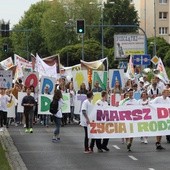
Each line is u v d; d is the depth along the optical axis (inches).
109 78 1942.7
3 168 822.5
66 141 1307.8
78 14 6496.1
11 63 2527.1
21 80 1918.1
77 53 5900.6
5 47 4936.0
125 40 3496.6
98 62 2225.6
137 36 3496.6
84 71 1934.1
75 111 1797.5
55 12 6540.4
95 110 1115.3
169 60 4788.4
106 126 1118.4
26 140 1331.2
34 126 1732.3
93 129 1104.8
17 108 1729.8
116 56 3506.4
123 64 2876.5
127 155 1056.2
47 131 1568.7
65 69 2329.0
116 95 1603.1
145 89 1549.0
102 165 925.2
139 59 2694.4
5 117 1594.5
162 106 1168.2
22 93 1723.7
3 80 1395.2
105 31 6368.1
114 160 987.3
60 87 1772.9
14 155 1059.9
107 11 6461.6
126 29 6437.0
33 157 1032.2
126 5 6476.4
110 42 6456.7
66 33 6565.0
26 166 917.2
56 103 1290.6
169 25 6978.4
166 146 1200.8
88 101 1111.0
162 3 6973.4
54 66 2049.7
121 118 1137.4
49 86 1812.3
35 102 1627.7
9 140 1327.5
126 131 1139.3
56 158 1018.7
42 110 1710.1
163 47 5359.3
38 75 1829.5
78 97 1790.1
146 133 1152.8
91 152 1104.2
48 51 7263.8
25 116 1530.5
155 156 1036.5
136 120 1149.1
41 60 2046.0
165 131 1159.6
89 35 6574.8
